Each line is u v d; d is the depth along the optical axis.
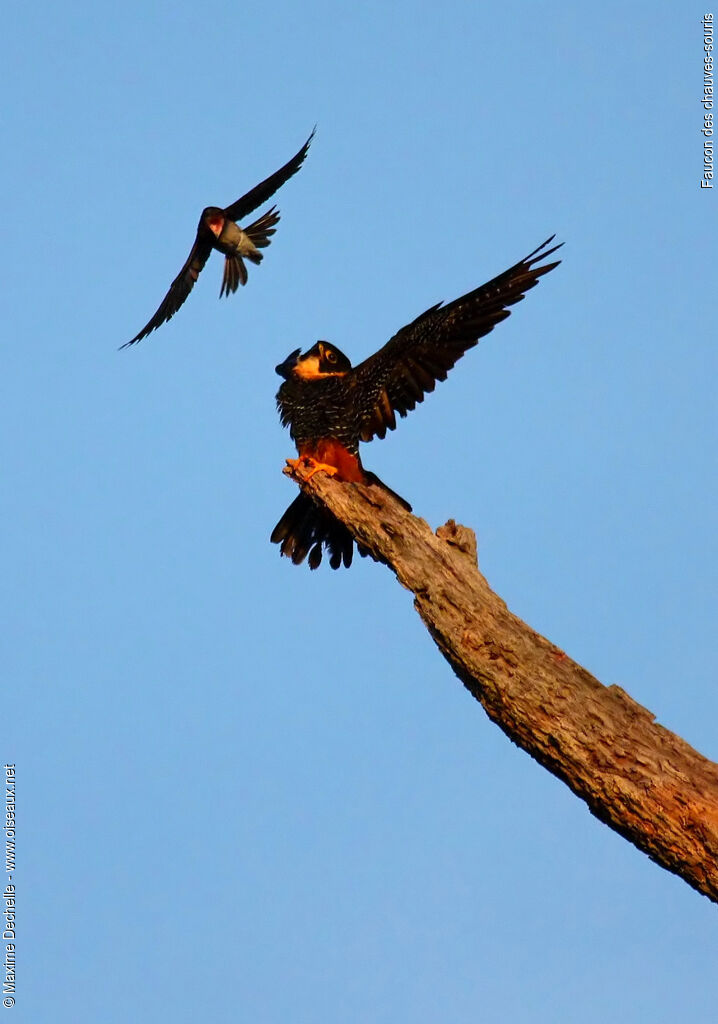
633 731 10.95
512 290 13.74
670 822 10.54
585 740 10.88
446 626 11.50
